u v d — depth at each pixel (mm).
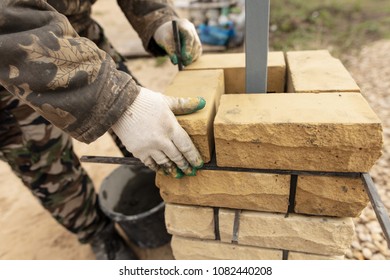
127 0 1532
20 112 1364
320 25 5055
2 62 799
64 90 833
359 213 1050
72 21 1408
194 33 1459
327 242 1137
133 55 4723
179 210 1255
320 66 1255
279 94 1089
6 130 1392
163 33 1458
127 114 916
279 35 4871
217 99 1206
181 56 1413
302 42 4461
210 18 4637
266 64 1107
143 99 930
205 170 1098
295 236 1163
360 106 946
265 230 1188
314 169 980
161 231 1835
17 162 1483
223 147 1007
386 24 4773
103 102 862
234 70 1358
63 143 1556
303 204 1085
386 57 3760
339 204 1041
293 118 919
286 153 966
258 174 1051
